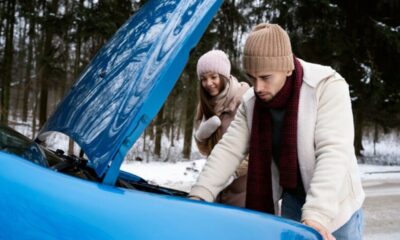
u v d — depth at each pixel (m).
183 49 1.28
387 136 34.34
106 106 1.41
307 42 16.55
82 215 1.08
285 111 1.75
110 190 1.17
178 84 14.68
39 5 15.31
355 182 1.77
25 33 18.33
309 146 1.71
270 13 17.05
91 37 13.84
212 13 1.34
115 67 1.60
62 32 14.17
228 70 2.81
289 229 1.34
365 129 31.08
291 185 1.74
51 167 1.60
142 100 1.24
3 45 16.88
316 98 1.71
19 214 1.06
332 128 1.67
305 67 1.77
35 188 1.09
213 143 2.90
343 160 1.62
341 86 1.73
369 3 17.89
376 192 8.38
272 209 1.88
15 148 1.58
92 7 13.55
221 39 15.63
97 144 1.30
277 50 1.62
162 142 20.77
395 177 11.14
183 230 1.17
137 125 1.22
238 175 2.74
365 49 17.70
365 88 16.97
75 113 1.59
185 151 17.09
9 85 16.52
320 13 16.58
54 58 15.57
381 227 5.51
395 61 17.88
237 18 16.20
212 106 2.85
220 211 1.27
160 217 1.16
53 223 1.06
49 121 1.82
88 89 1.66
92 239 1.06
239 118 1.97
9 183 1.09
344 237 1.79
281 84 1.69
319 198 1.54
